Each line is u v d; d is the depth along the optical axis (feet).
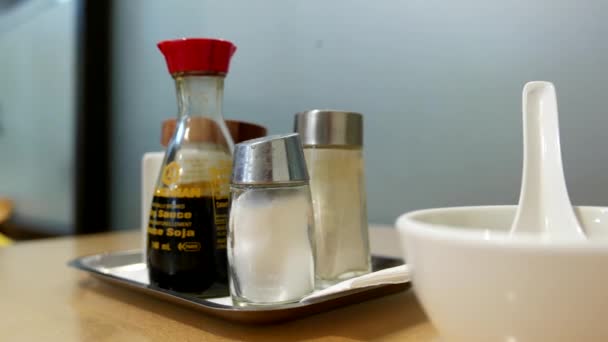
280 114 2.18
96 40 3.17
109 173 3.23
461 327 0.58
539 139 0.83
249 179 0.90
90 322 0.93
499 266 0.54
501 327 0.56
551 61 1.48
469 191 1.64
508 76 1.55
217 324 0.91
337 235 1.05
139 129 2.99
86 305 1.04
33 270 1.38
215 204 1.01
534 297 0.53
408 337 0.84
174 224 1.01
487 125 1.60
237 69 2.35
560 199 0.80
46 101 3.46
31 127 3.59
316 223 1.05
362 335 0.85
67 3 3.24
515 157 1.54
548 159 0.82
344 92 1.96
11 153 3.77
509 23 1.55
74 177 3.24
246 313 0.84
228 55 1.06
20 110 3.68
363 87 1.90
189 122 1.06
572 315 0.53
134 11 3.00
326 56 2.01
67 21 3.25
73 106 3.23
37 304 1.05
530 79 1.51
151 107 2.90
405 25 1.78
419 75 1.75
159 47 1.06
